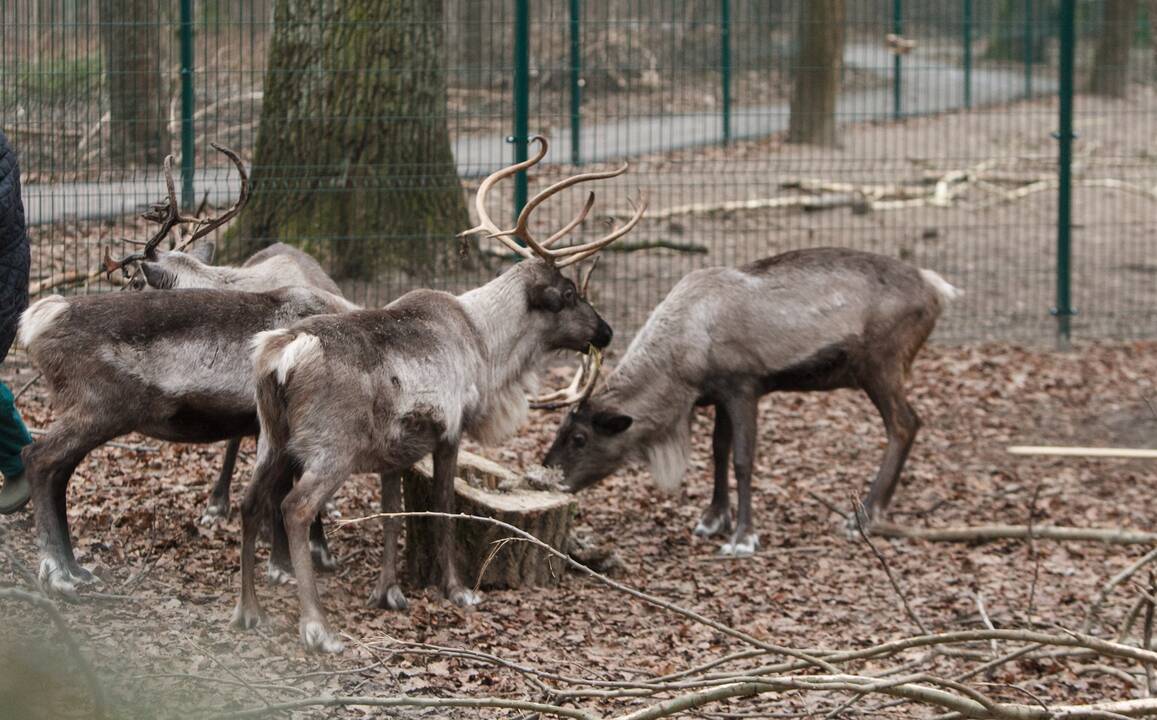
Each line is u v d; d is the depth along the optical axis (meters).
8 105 14.66
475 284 14.59
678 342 10.60
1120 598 9.61
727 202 20.08
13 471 8.63
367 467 7.89
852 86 34.50
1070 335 16.27
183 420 8.27
